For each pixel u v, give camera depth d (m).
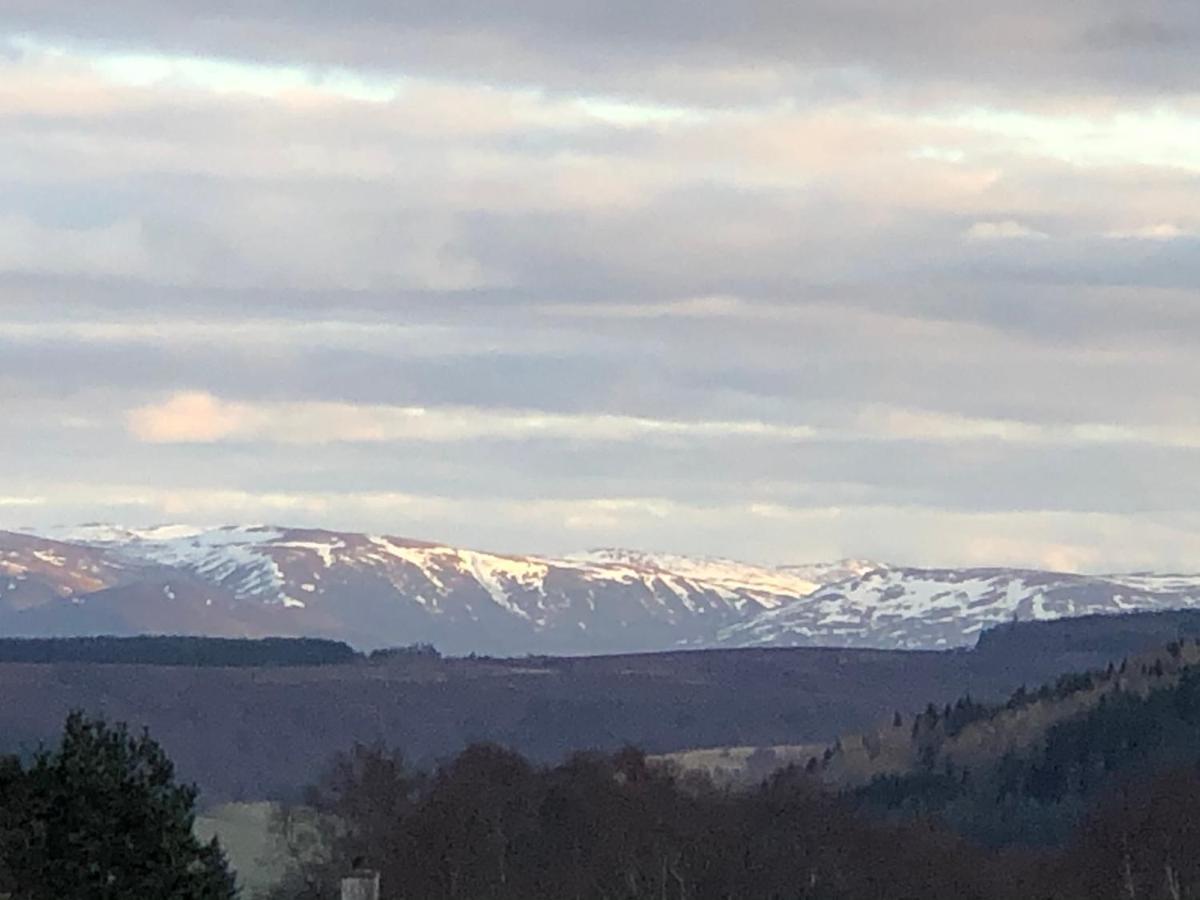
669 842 89.75
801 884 90.44
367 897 26.80
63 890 26.75
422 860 82.75
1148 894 85.69
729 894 89.06
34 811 26.94
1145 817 91.12
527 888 83.56
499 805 87.50
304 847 83.88
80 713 28.31
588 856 87.69
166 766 28.02
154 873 27.16
